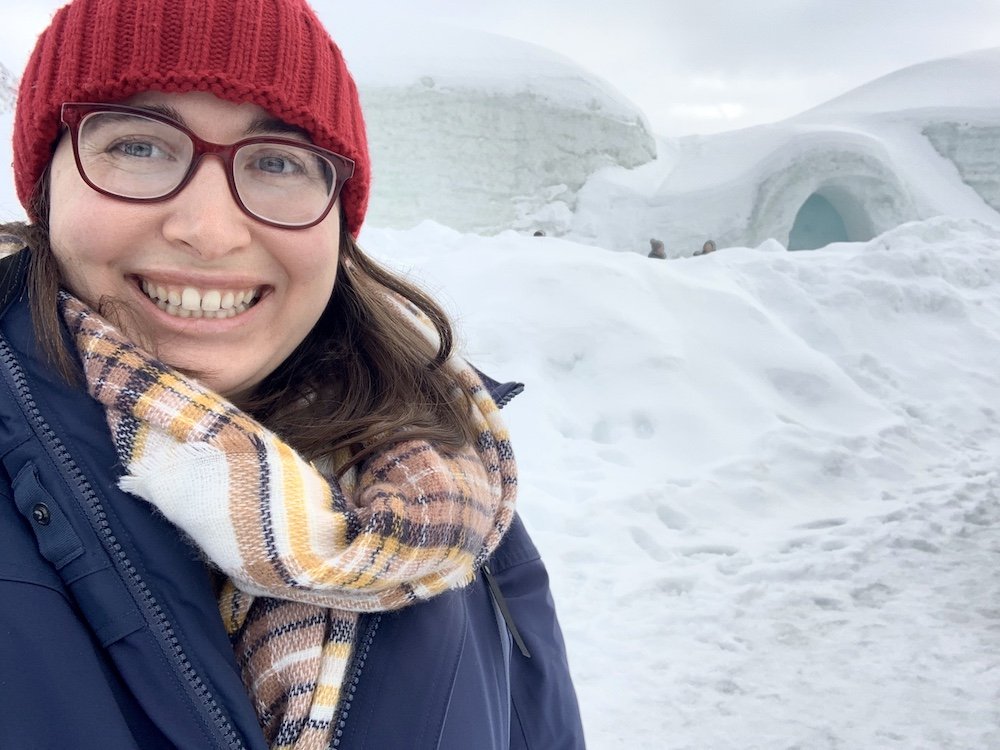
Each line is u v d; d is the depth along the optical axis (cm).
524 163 2783
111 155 84
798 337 752
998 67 3316
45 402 75
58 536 70
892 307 856
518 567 127
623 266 740
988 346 823
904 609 389
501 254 758
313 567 78
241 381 93
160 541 75
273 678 82
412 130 2736
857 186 2659
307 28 90
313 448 103
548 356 636
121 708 70
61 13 87
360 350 116
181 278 85
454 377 124
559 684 123
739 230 2652
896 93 3316
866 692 321
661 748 288
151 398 75
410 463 98
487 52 2922
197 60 82
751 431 603
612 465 541
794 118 3338
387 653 90
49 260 83
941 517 500
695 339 693
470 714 96
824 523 493
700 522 490
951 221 1049
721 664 343
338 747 84
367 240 868
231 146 85
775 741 293
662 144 3166
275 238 88
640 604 394
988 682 325
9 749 62
